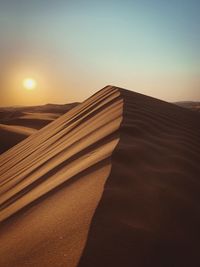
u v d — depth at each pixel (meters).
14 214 3.39
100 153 4.04
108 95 11.41
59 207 2.88
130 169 3.32
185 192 3.11
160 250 2.02
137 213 2.41
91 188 2.92
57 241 2.18
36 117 51.88
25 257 2.21
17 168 7.49
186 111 12.27
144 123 6.11
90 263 1.78
